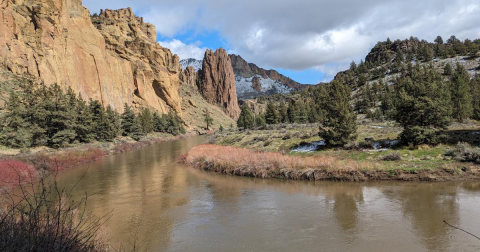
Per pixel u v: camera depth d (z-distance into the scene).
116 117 73.19
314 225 12.84
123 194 19.62
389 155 23.12
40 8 68.19
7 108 40.31
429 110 24.80
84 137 52.31
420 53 182.62
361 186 18.97
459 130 30.48
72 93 56.34
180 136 99.38
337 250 10.41
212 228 13.02
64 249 4.73
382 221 12.85
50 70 66.75
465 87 51.62
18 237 4.40
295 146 33.12
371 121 57.81
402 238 11.09
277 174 23.22
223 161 27.55
